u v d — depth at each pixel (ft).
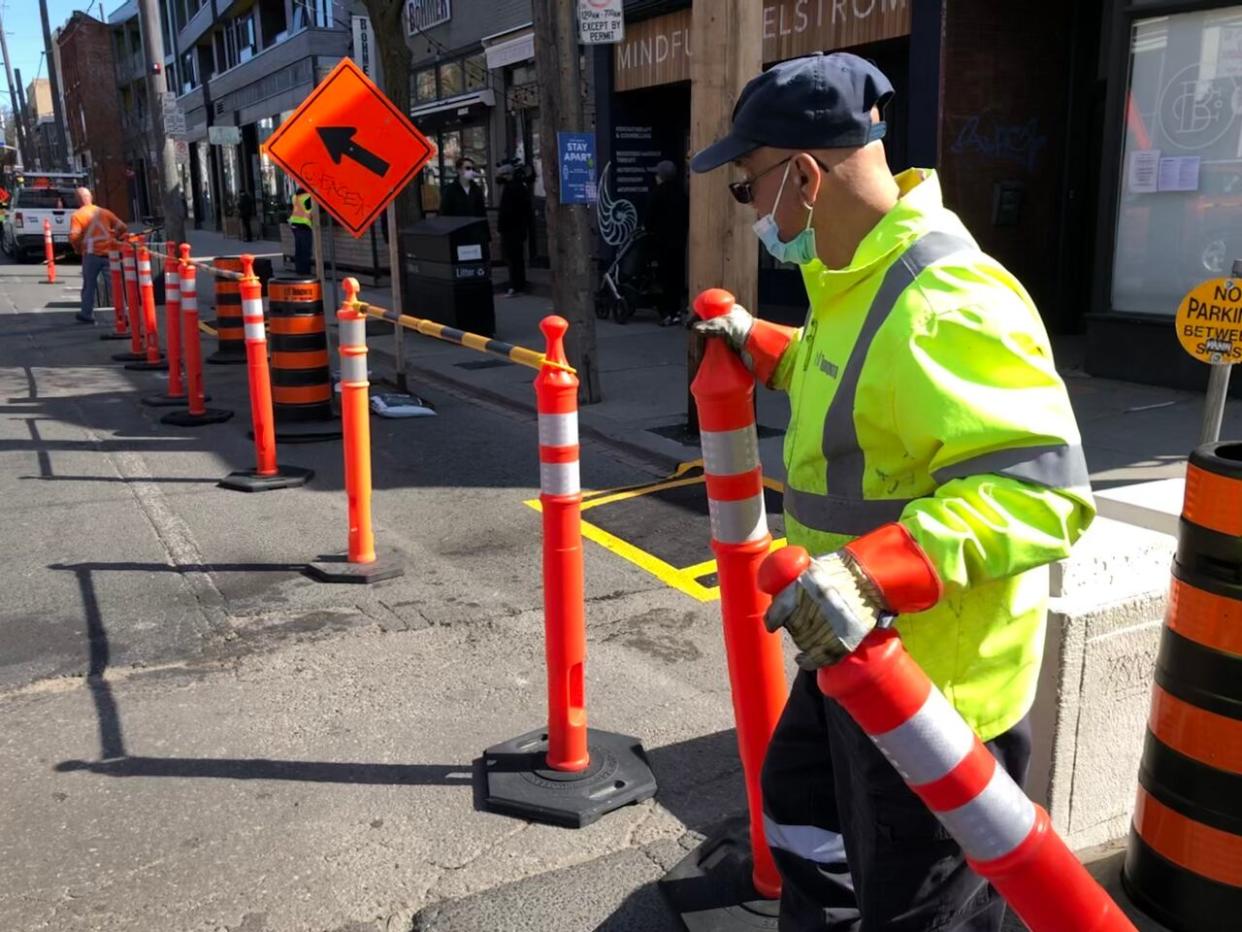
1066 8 33.50
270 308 27.71
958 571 4.99
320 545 19.07
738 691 8.48
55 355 41.93
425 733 12.55
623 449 25.26
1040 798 9.44
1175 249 26.89
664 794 11.24
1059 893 4.76
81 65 182.60
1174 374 26.99
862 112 5.85
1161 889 8.50
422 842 10.46
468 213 56.29
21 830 10.69
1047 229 35.19
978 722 5.97
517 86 60.59
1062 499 5.15
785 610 4.74
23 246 95.30
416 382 34.53
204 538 19.49
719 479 7.93
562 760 11.27
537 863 10.11
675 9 43.39
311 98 25.96
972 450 5.22
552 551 10.82
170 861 10.19
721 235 23.00
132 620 15.87
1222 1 24.84
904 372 5.47
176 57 165.07
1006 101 33.45
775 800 7.63
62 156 152.15
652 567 17.88
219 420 28.89
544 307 50.75
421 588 17.07
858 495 6.02
